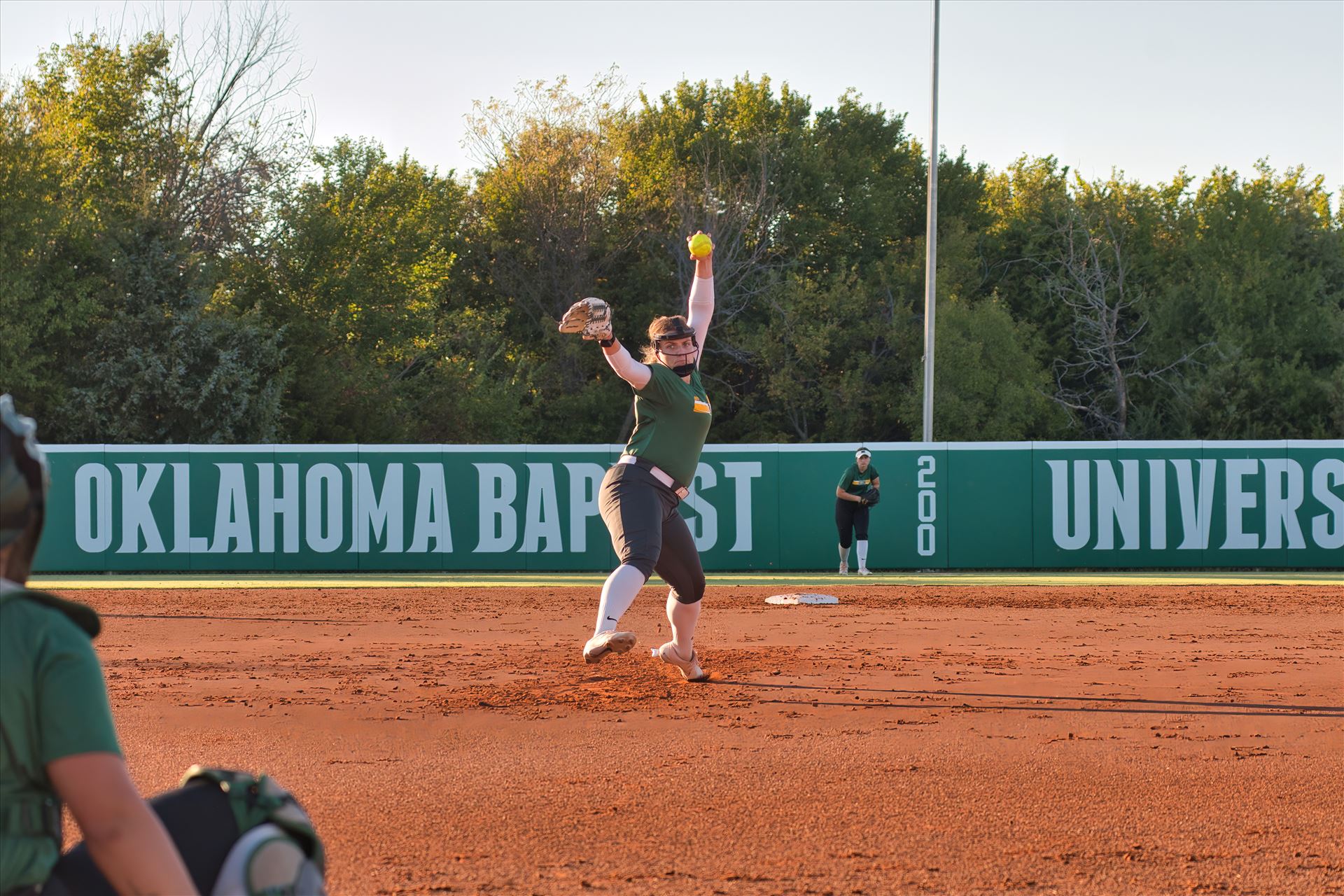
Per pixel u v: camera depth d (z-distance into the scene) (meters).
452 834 7.02
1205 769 8.59
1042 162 88.06
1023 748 9.25
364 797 7.83
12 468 2.84
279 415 51.12
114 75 54.25
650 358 10.96
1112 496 28.56
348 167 61.06
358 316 58.56
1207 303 67.31
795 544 28.56
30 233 47.56
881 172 75.94
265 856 2.93
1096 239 71.56
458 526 28.44
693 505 28.48
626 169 68.31
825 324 63.94
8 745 2.70
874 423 64.69
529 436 62.91
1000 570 28.59
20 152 47.94
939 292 66.31
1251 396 65.56
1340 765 8.71
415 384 60.75
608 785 8.16
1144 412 66.56
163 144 54.09
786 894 5.96
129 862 2.69
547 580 26.36
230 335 49.06
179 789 3.06
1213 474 28.64
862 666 13.35
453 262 65.06
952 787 8.10
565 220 65.50
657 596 22.30
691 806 7.64
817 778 8.34
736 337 64.88
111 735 2.76
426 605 21.02
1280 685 12.14
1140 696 11.46
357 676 12.87
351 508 28.27
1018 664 13.61
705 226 63.94
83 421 46.75
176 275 49.03
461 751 9.17
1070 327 68.75
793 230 69.12
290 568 28.14
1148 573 28.05
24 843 2.74
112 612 19.77
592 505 28.56
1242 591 23.36
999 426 62.41
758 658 13.98
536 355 68.31
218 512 28.05
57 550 27.67
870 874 6.27
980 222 76.56
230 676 12.85
